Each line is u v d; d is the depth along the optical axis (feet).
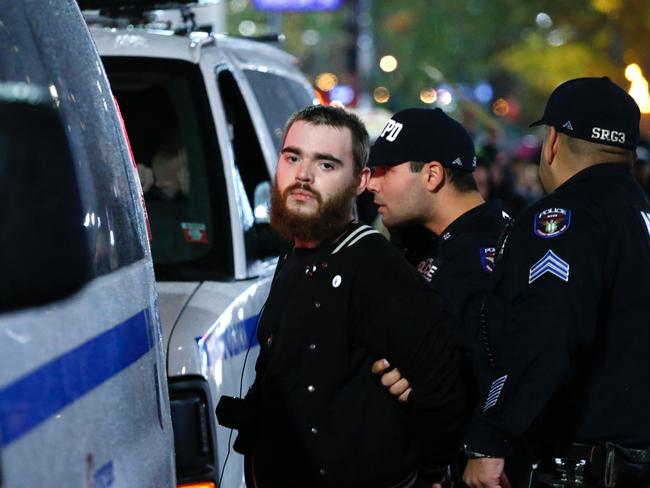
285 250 27.48
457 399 25.14
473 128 121.80
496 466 27.96
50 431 17.51
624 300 28.81
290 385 25.50
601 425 28.96
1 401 16.02
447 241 32.37
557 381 27.68
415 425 25.20
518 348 27.89
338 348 25.21
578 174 29.78
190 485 30.99
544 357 27.66
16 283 14.01
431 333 24.86
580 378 29.04
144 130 37.93
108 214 21.89
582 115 29.84
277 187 25.61
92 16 42.65
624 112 29.91
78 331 18.80
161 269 36.22
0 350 16.21
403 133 32.76
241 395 34.27
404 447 25.46
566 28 257.55
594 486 29.04
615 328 28.86
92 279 20.16
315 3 187.11
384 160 32.94
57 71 21.52
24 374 16.75
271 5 187.32
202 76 38.17
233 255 36.45
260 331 26.37
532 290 28.12
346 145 25.38
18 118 13.78
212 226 36.78
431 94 121.90
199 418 31.24
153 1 41.39
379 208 33.55
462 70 303.27
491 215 32.76
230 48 42.29
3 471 15.90
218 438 31.99
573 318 27.84
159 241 36.91
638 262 28.91
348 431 25.14
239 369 34.32
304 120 25.41
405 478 25.62
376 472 25.25
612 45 241.14
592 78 30.35
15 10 20.57
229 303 34.50
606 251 28.68
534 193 128.36
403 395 25.09
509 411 27.71
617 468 28.89
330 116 25.38
